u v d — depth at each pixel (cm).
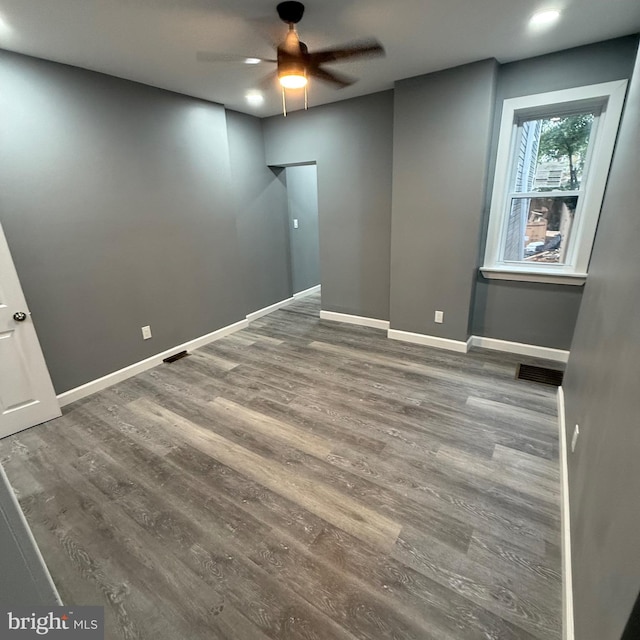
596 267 213
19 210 251
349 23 218
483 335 369
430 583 148
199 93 343
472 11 208
